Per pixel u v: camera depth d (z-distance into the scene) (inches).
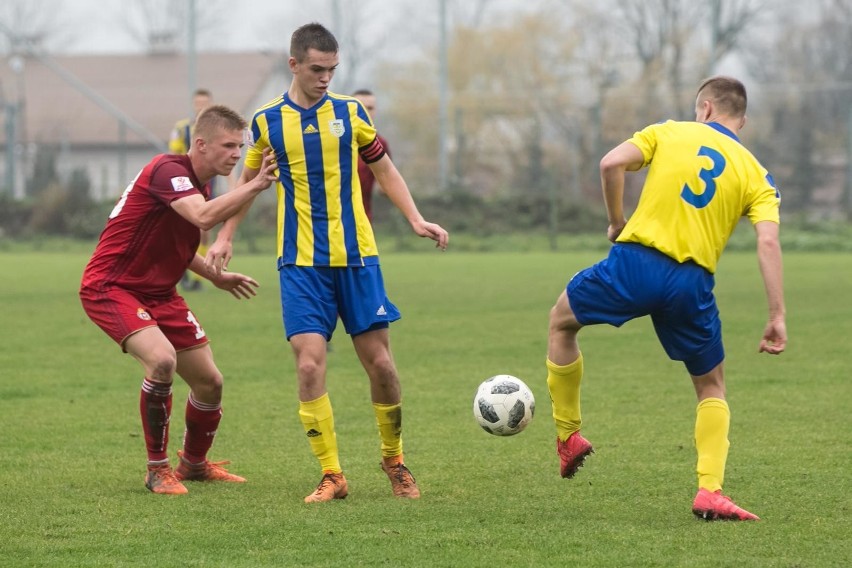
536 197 4222.4
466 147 5162.4
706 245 623.2
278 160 701.9
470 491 697.0
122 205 709.9
